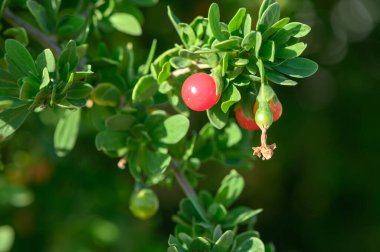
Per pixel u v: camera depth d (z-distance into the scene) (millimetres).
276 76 2303
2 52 3014
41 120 4543
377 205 6258
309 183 6316
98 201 5062
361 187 6215
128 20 3170
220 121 2400
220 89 2260
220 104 2398
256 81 2330
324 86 6156
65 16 3004
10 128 2404
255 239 2451
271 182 6414
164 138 2746
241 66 2287
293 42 2344
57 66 2432
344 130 6129
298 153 6098
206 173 5855
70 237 5000
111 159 5023
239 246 2471
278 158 6023
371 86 6047
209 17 2271
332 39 5957
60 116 3420
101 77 2973
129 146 2773
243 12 2266
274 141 5785
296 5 5184
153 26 4945
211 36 2387
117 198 5098
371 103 6047
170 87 2586
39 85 2383
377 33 6086
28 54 2383
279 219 6633
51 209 4980
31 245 5035
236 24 2297
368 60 6090
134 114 2801
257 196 6539
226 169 5883
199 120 5469
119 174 5066
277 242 6645
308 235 6605
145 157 2770
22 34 2842
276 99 2273
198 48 2387
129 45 2984
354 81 6039
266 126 2223
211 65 2336
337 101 6105
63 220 4996
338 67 6055
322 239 6555
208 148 2967
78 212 5004
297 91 6000
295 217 6625
